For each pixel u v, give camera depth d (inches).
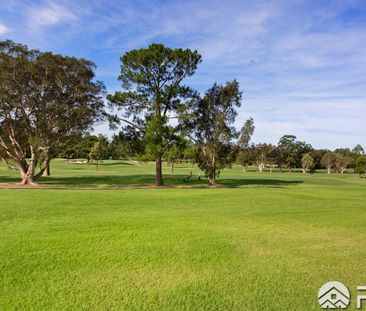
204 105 1400.1
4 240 337.7
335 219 482.3
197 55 1342.3
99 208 581.0
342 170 3774.6
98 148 2635.3
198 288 224.4
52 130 1337.4
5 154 1365.7
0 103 1222.3
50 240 339.6
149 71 1307.8
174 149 1289.4
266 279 240.4
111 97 1325.0
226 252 306.0
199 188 1165.7
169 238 353.7
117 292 217.0
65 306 197.5
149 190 1010.1
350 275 249.1
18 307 195.8
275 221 462.3
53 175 1932.8
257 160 3786.9
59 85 1272.1
